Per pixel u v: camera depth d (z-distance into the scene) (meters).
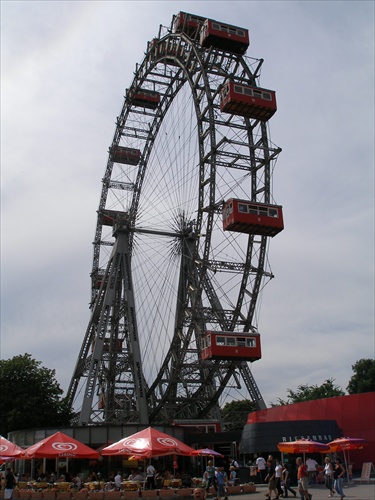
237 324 58.12
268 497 28.28
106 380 70.00
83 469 45.84
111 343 69.12
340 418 44.91
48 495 33.03
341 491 25.94
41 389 64.62
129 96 76.75
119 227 69.88
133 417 64.81
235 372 61.06
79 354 73.50
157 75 71.44
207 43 59.94
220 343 53.97
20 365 65.31
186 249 67.19
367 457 42.50
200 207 57.66
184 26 63.53
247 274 58.31
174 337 63.16
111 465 45.94
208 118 57.91
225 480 34.94
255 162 59.59
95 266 83.00
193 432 55.50
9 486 27.36
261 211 55.00
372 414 43.09
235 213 53.78
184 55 64.06
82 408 60.69
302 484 24.53
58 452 30.00
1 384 63.88
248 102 55.09
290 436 43.78
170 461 47.25
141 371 64.12
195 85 60.59
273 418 51.84
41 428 48.97
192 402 64.44
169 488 33.75
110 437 46.94
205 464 50.84
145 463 41.72
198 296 57.50
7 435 59.94
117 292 70.88
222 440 51.25
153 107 79.06
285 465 33.91
